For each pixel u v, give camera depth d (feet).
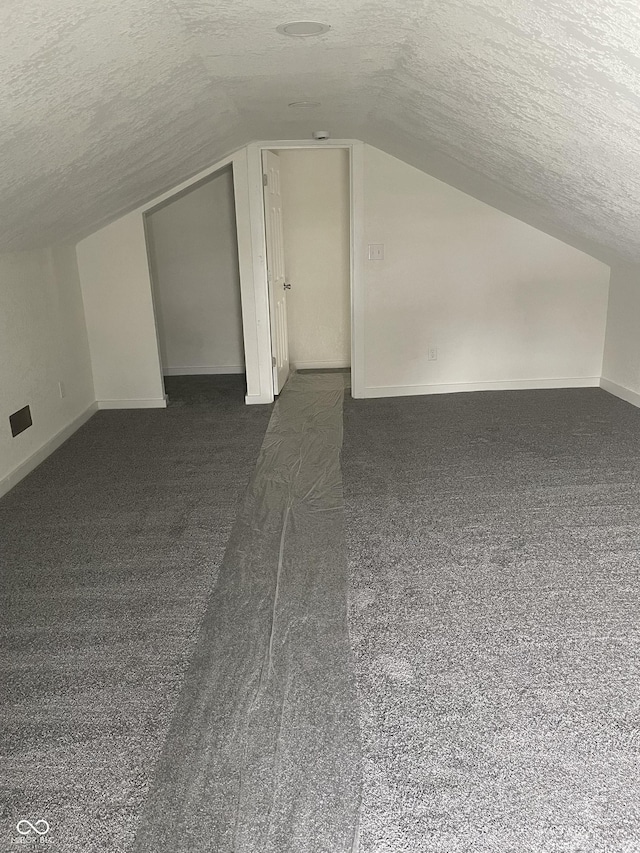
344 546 10.53
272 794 6.13
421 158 15.60
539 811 5.87
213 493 12.66
